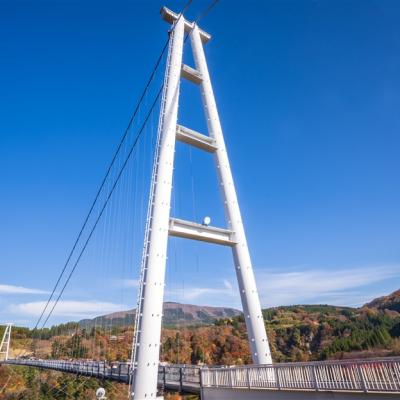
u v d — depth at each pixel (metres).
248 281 13.81
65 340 64.19
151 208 12.99
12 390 57.03
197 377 13.20
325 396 8.68
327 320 101.06
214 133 17.03
